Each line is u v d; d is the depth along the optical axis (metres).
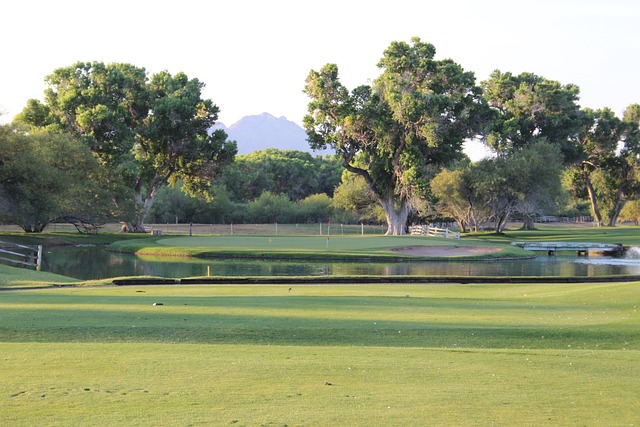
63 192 60.09
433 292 24.62
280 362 10.75
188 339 13.68
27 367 10.08
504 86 97.12
